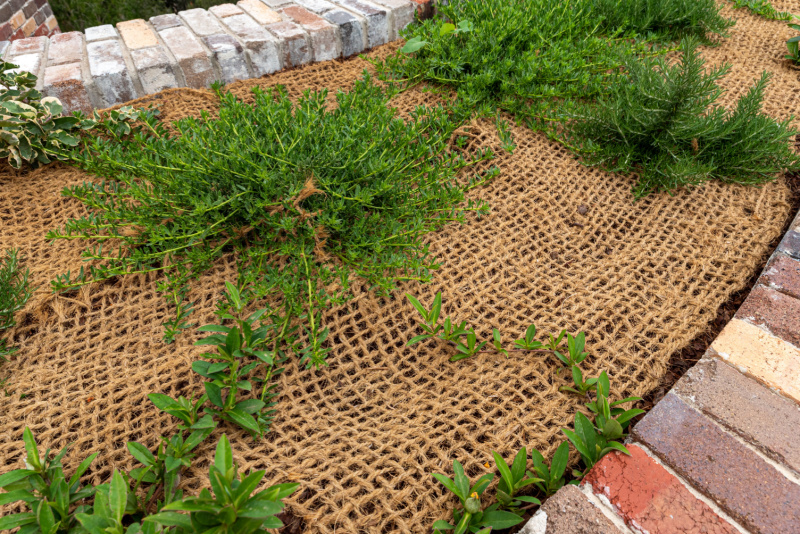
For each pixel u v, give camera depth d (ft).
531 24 8.93
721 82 9.08
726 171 7.29
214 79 8.34
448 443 4.67
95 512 3.46
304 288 5.55
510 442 4.58
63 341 5.19
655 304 5.86
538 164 7.59
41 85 7.23
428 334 5.36
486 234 6.64
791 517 3.68
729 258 6.27
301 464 4.30
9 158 6.65
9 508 3.99
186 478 4.17
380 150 6.43
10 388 4.74
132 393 4.78
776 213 6.87
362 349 5.41
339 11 9.35
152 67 7.79
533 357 5.32
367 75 7.32
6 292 5.15
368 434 4.59
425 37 8.57
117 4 14.40
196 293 5.68
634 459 4.16
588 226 6.82
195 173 5.62
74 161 6.99
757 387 4.58
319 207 5.84
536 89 7.93
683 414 4.42
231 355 4.56
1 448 4.29
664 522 3.75
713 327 5.69
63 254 5.98
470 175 7.33
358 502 4.08
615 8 9.59
